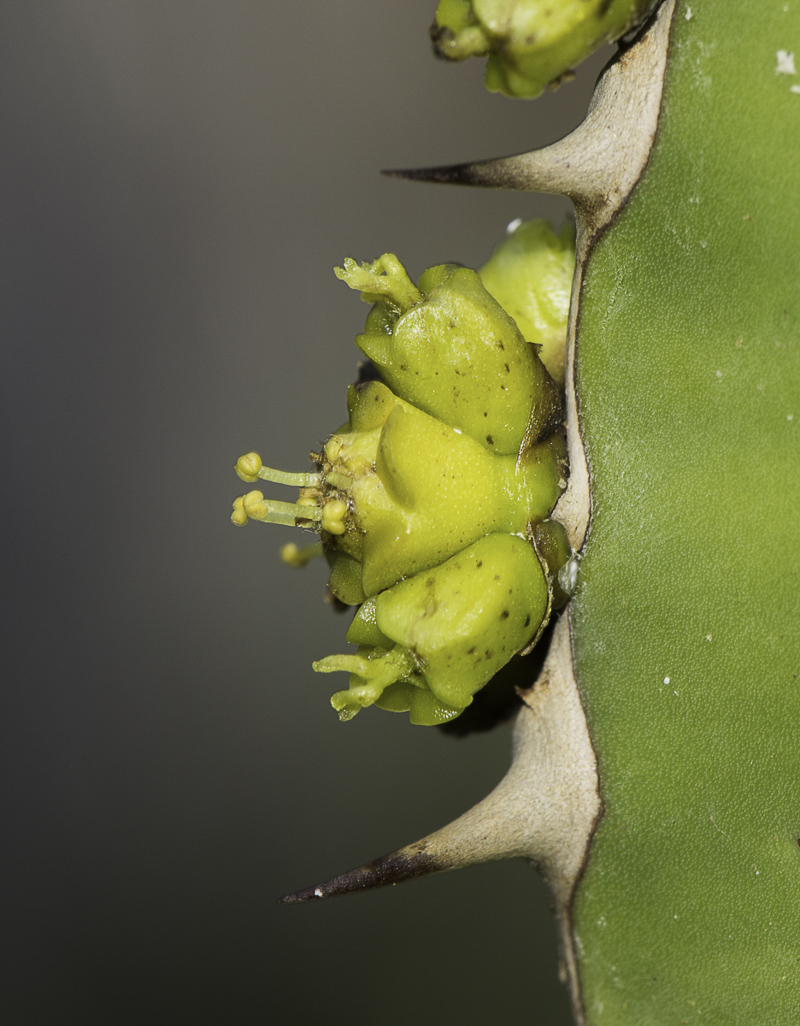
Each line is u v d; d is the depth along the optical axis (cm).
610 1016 11
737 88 10
